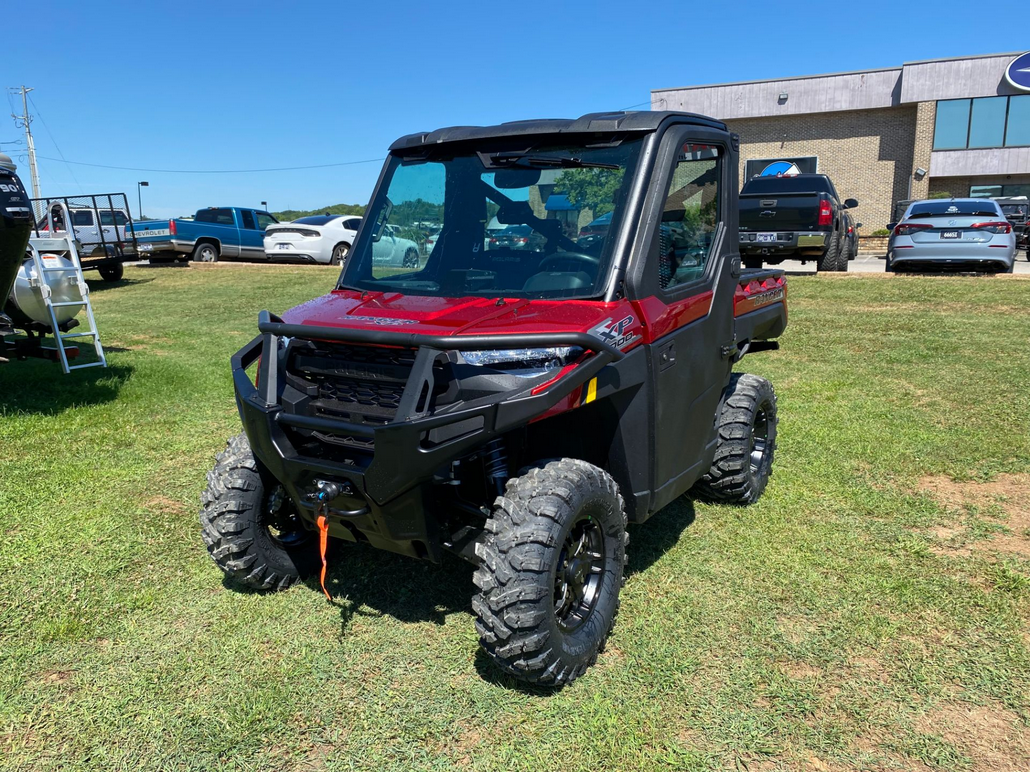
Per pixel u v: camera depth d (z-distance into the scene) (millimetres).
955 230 14922
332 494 3129
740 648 3498
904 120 34969
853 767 2799
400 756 2875
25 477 5645
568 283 3490
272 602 3936
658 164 3605
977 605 3838
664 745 2910
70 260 8195
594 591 3438
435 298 3605
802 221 15609
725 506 5090
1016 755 2846
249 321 13523
